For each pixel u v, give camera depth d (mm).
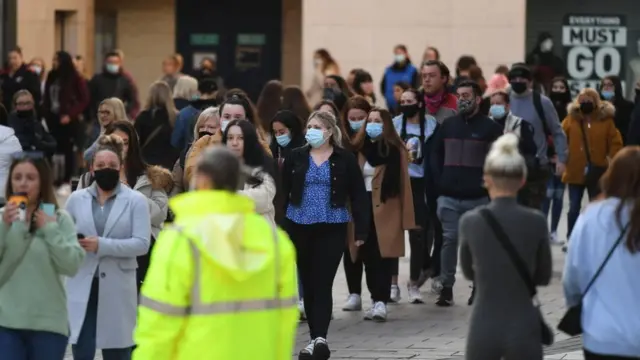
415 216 27984
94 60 56188
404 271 32469
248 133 20297
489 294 15492
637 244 15375
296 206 22984
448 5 49000
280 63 57344
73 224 17297
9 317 16688
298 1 57094
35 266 16734
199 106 31109
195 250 12516
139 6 56906
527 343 15312
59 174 44438
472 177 26656
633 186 15539
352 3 49219
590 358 15656
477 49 49031
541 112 29984
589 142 33375
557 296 28438
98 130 37969
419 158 28094
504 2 48781
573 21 50094
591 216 15688
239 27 57438
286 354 13102
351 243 25750
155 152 31031
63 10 52531
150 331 12586
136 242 18562
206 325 12484
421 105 28344
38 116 43656
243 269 12461
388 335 24594
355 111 27234
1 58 44344
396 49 43812
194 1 57188
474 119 26828
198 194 12688
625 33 50125
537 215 15594
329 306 22594
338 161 23219
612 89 38312
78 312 18484
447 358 22359
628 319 15375
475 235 15539
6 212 16625
